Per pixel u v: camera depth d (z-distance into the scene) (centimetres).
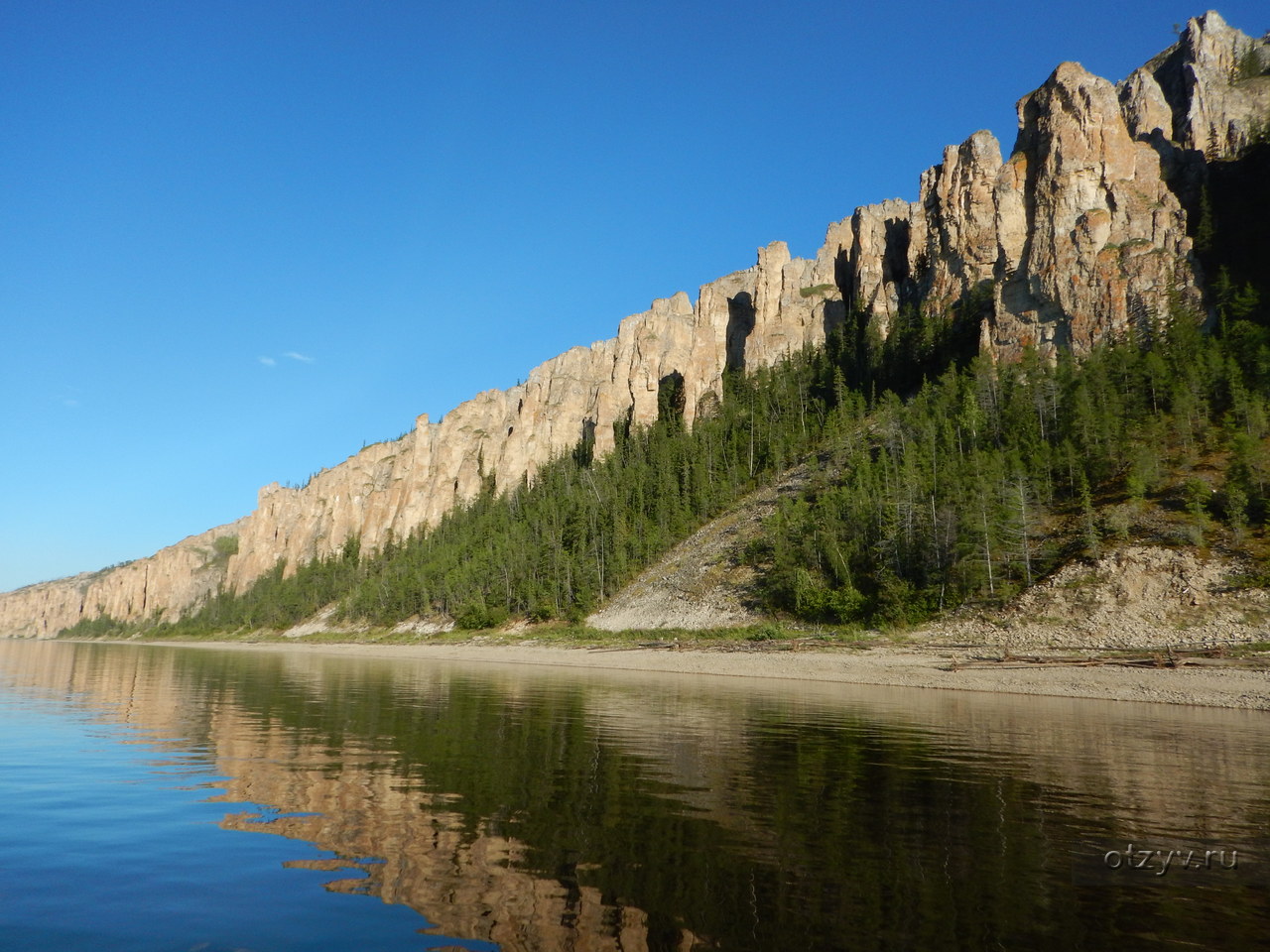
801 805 1853
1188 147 15688
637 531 13175
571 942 1076
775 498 12181
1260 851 1520
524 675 6500
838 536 9431
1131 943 1080
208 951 1050
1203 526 6919
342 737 2928
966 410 11238
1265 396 8988
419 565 18188
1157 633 5997
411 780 2128
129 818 1758
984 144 15762
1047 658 5719
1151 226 12606
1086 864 1430
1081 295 12544
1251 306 10938
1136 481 7725
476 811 1791
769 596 9188
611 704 4112
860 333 17600
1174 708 4022
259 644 18062
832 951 1048
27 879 1354
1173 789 2053
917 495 9362
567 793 1966
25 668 8094
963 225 15588
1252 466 7325
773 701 4281
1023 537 7550
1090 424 9112
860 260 19312
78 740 2898
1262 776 2227
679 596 10350
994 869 1397
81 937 1099
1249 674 4750
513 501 19000
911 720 3469
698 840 1563
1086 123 13475
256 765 2361
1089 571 6994
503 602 13462
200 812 1803
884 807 1839
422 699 4397
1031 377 11250
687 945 1065
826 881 1328
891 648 7006
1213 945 1078
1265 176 13725
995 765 2384
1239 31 17388
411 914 1184
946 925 1143
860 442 12475
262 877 1361
